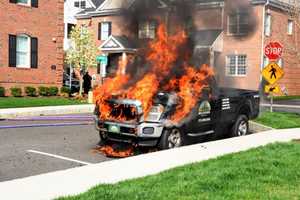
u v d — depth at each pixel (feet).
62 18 87.66
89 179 25.08
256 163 28.94
